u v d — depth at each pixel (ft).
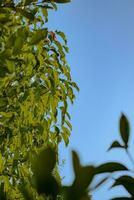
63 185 2.46
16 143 12.46
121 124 2.82
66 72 14.01
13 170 11.60
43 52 13.16
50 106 13.41
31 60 11.86
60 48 13.79
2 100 11.13
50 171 2.49
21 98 11.79
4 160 12.32
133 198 2.77
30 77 12.09
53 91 13.02
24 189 2.97
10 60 5.54
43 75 13.03
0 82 10.32
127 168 2.67
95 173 2.39
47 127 13.39
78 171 2.35
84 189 2.37
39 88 12.44
